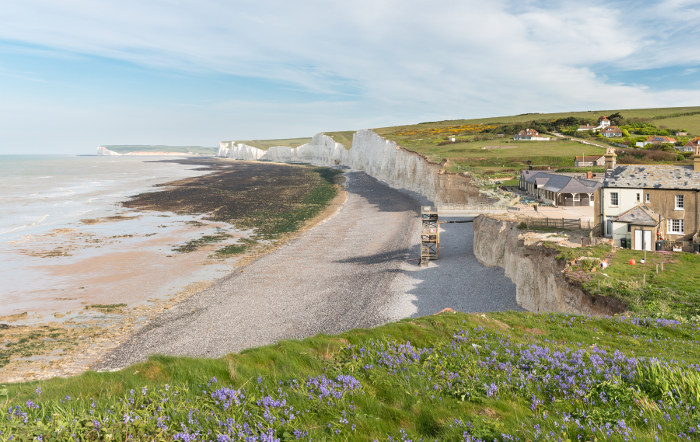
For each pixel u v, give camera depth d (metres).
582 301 25.91
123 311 37.12
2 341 31.38
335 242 61.59
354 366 10.33
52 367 27.81
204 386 8.62
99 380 8.83
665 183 38.44
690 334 16.39
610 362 11.08
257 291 41.88
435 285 42.88
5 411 6.66
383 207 89.50
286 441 6.41
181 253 55.59
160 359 10.23
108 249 57.12
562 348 12.95
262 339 31.48
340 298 39.78
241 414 7.21
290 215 83.25
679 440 6.76
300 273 47.50
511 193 72.62
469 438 6.65
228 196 108.44
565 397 8.95
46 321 34.97
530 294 35.12
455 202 83.88
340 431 6.84
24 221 75.19
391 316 35.50
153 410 7.13
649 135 132.88
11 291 41.47
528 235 39.88
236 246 59.44
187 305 38.44
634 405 8.34
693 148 105.69
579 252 32.16
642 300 23.06
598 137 134.50
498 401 8.55
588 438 6.89
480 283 42.75
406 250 55.97
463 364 10.75
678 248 35.59
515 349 12.27
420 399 8.59
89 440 6.14
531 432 6.90
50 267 49.00
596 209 41.53
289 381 8.97
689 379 8.95
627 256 32.53
